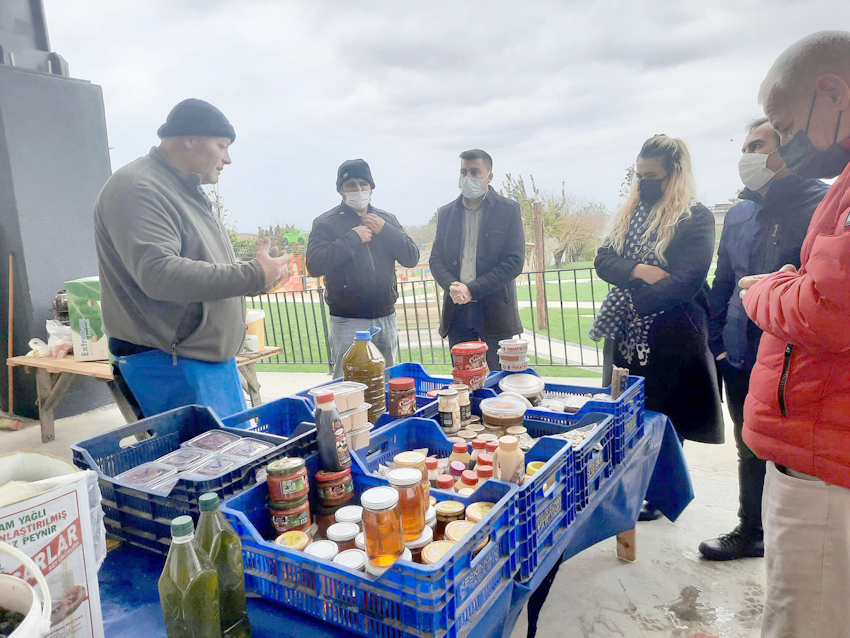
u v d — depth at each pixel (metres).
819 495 1.16
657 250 2.34
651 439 2.07
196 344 2.11
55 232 5.01
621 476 1.76
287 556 1.01
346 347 3.43
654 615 2.01
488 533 1.03
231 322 2.22
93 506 0.96
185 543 0.87
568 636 1.91
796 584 1.21
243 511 1.18
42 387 4.53
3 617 0.63
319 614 0.98
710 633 1.90
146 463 1.44
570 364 6.67
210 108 2.10
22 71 4.70
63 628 0.80
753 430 1.27
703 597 2.10
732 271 2.24
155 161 2.07
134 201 1.87
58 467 0.96
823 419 1.12
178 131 2.04
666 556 2.38
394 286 3.55
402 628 0.88
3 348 5.18
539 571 1.22
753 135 2.00
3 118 4.61
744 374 2.17
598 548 2.46
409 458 1.31
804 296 1.04
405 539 1.11
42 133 4.86
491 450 1.53
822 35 1.24
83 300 4.09
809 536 1.18
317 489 1.34
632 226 2.50
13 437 4.73
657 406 2.45
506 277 3.32
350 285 3.35
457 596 0.92
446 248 3.58
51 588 0.79
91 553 0.84
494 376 2.31
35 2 4.94
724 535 2.38
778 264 1.99
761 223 2.06
